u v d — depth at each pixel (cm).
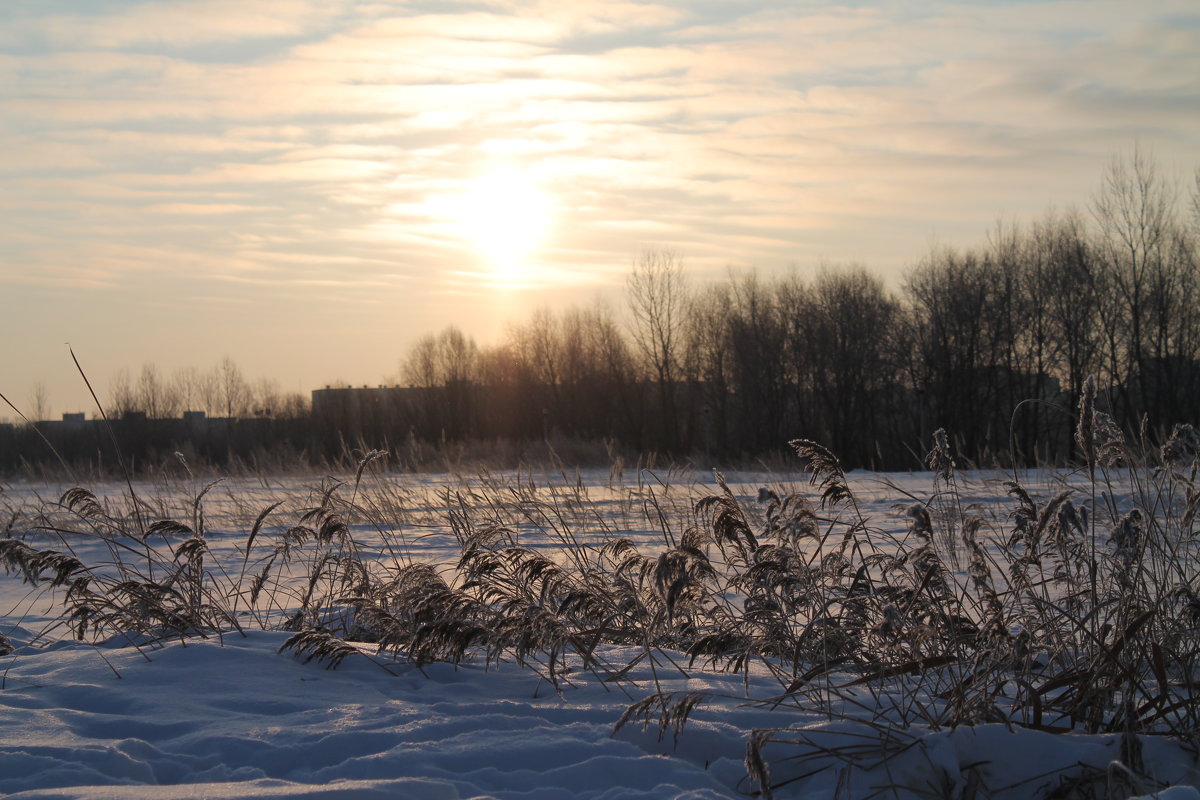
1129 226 4131
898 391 5097
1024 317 4575
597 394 5644
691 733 368
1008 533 746
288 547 614
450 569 820
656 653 511
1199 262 4034
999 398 4625
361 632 558
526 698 428
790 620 523
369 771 333
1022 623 452
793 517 434
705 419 5219
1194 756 348
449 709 402
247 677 454
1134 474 467
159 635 545
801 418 5031
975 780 336
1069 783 334
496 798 314
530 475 1061
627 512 1083
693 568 415
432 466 2017
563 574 508
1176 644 406
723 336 5347
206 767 344
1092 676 380
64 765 333
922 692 408
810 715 387
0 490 816
